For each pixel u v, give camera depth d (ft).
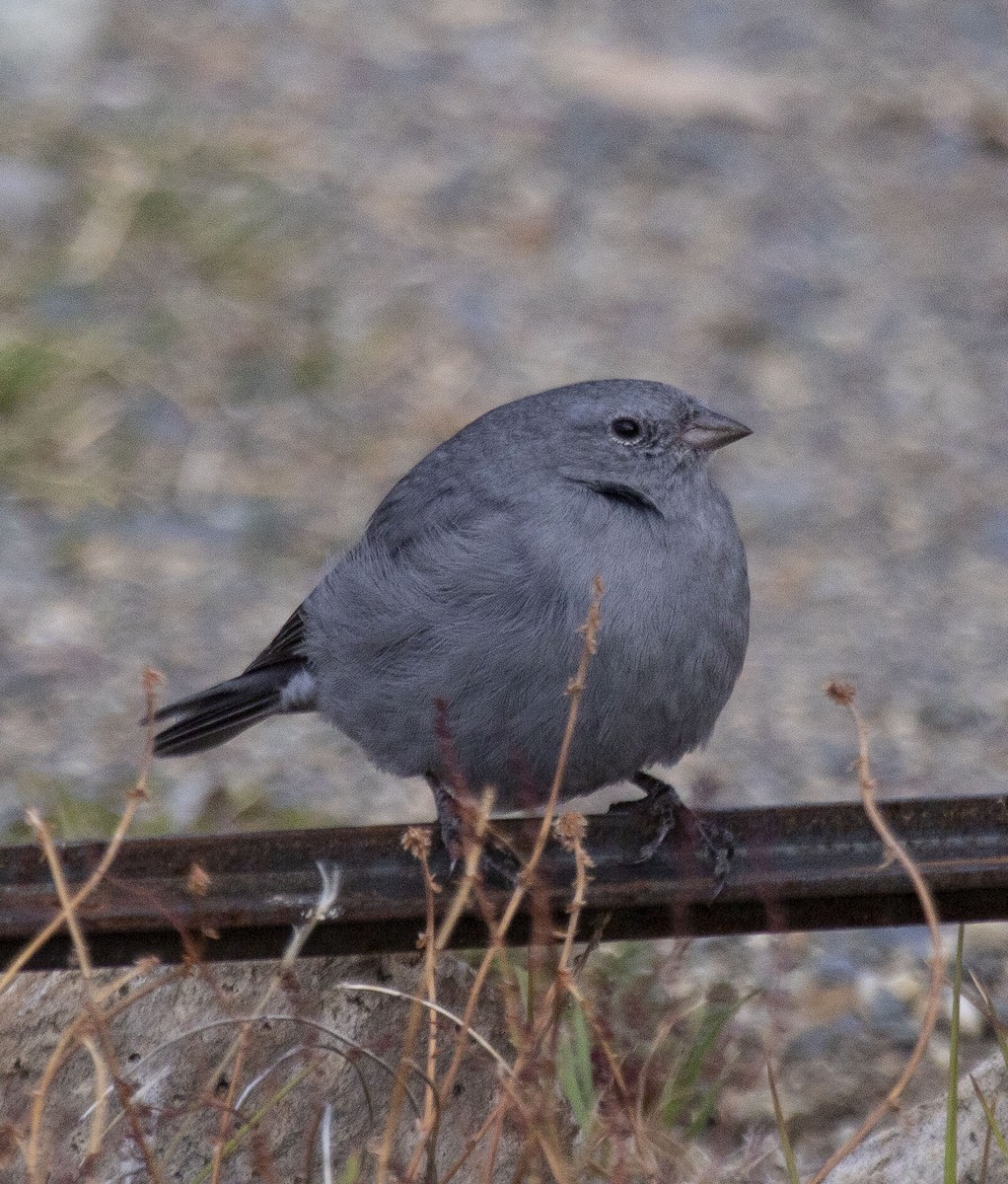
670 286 55.93
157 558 43.50
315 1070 20.99
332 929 20.65
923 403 50.90
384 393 50.55
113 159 59.36
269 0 72.08
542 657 24.75
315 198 58.70
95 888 19.71
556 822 20.04
